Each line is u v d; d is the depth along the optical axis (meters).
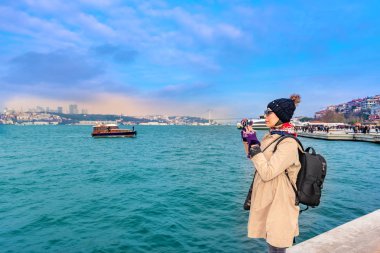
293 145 2.14
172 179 17.39
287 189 2.20
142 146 50.50
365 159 26.88
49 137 85.69
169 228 8.55
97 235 8.16
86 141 66.25
